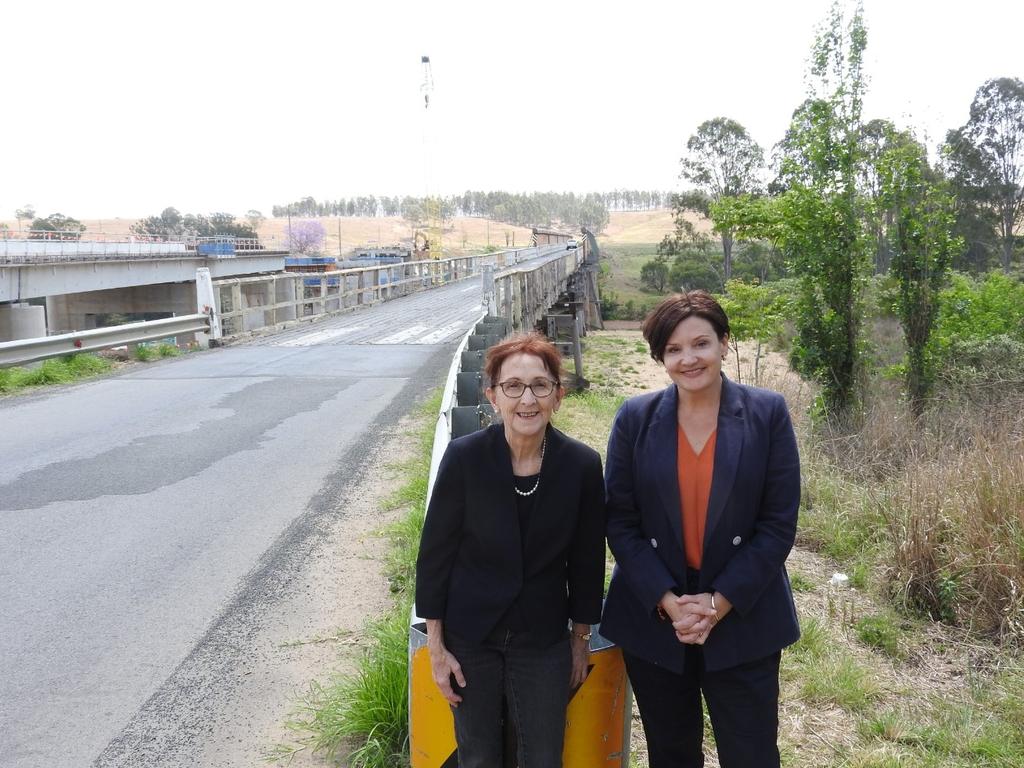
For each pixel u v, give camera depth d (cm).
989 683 398
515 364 214
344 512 581
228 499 609
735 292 1323
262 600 440
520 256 4369
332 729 313
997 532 496
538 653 227
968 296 1561
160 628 408
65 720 330
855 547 594
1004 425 775
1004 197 4425
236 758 308
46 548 510
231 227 12962
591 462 226
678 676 241
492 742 229
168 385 1109
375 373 1209
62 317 5034
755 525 232
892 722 352
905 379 1141
